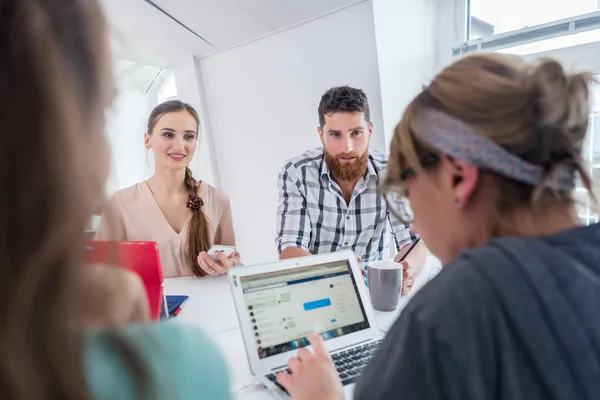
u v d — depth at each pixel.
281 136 2.21
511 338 0.30
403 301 0.99
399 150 0.47
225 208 1.64
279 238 1.43
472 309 0.31
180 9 1.78
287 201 1.47
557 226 0.39
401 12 1.64
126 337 0.25
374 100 1.72
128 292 0.28
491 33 1.59
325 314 0.76
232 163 2.54
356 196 1.47
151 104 2.92
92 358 0.23
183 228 1.46
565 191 0.39
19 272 0.19
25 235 0.20
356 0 1.60
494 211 0.39
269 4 1.74
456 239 0.43
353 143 1.37
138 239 1.44
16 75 0.19
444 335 0.31
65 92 0.21
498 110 0.37
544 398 0.29
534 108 0.36
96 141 0.24
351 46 1.71
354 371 0.66
